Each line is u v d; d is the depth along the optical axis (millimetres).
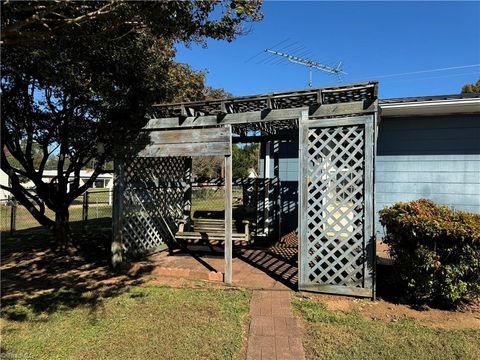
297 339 2963
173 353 2699
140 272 5152
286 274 5012
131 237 5754
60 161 6262
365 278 3994
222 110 4574
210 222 6680
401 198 7133
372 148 3945
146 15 2830
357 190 4062
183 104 4789
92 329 3137
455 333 3092
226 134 4691
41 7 2406
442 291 3586
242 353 2727
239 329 3152
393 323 3305
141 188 6043
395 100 6195
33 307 3689
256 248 6816
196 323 3266
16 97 5266
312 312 3549
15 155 5895
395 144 7180
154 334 3031
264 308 3684
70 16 2865
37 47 3652
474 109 6359
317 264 4223
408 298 3957
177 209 7203
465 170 6715
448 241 3502
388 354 2713
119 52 4441
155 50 5238
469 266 3494
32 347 2787
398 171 7164
